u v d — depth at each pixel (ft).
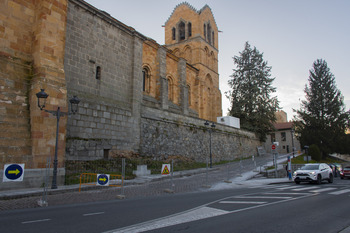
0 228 21.47
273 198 39.55
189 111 143.23
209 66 173.37
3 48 52.29
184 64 138.72
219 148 130.82
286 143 241.14
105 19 81.05
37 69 53.93
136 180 61.67
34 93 51.88
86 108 70.54
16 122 49.67
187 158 104.63
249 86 171.12
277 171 92.89
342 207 32.35
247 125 168.25
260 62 174.19
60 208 31.40
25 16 56.44
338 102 156.97
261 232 20.53
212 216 26.05
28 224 22.84
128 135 82.38
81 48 72.95
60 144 53.21
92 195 43.27
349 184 69.97
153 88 116.26
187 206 31.96
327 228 22.25
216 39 186.19
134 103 86.53
